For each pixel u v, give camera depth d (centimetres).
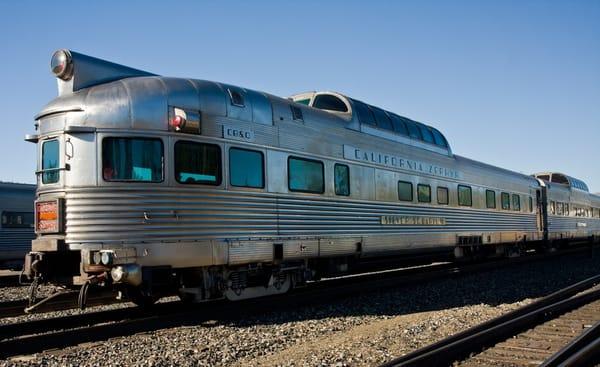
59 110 812
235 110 908
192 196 829
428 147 1529
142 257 775
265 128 960
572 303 945
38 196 840
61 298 977
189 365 593
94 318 861
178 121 817
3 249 2020
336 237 1101
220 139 876
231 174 887
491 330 681
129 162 791
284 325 808
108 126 790
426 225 1449
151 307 930
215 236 849
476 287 1266
